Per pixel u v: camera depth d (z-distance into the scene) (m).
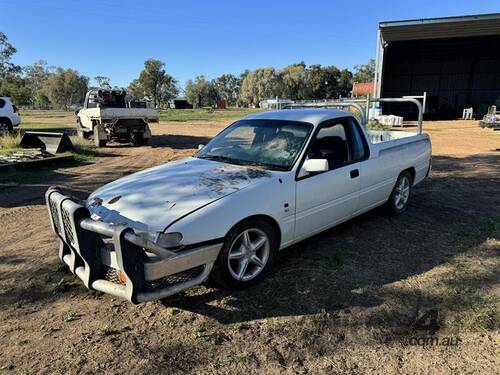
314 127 4.49
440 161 11.21
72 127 25.19
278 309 3.43
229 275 3.55
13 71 54.94
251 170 4.11
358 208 5.06
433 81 38.75
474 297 3.59
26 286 3.86
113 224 3.01
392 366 2.74
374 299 3.57
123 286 3.12
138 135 15.32
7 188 7.85
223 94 137.00
